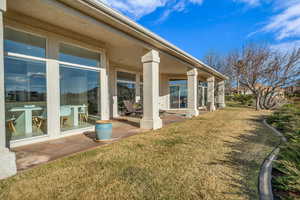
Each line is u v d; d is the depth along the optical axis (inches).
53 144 162.2
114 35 203.8
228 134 204.7
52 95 182.2
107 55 288.7
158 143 165.6
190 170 107.0
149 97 237.1
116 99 377.7
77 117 217.0
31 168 108.0
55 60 184.7
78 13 146.4
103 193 83.0
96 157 128.0
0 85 95.2
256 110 514.3
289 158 108.7
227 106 698.8
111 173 102.8
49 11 149.1
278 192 84.4
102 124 170.9
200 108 594.9
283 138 185.9
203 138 185.2
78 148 149.7
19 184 89.7
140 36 206.1
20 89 173.2
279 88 525.0
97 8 146.5
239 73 557.0
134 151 142.2
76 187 87.7
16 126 167.3
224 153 137.9
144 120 239.5
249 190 85.4
